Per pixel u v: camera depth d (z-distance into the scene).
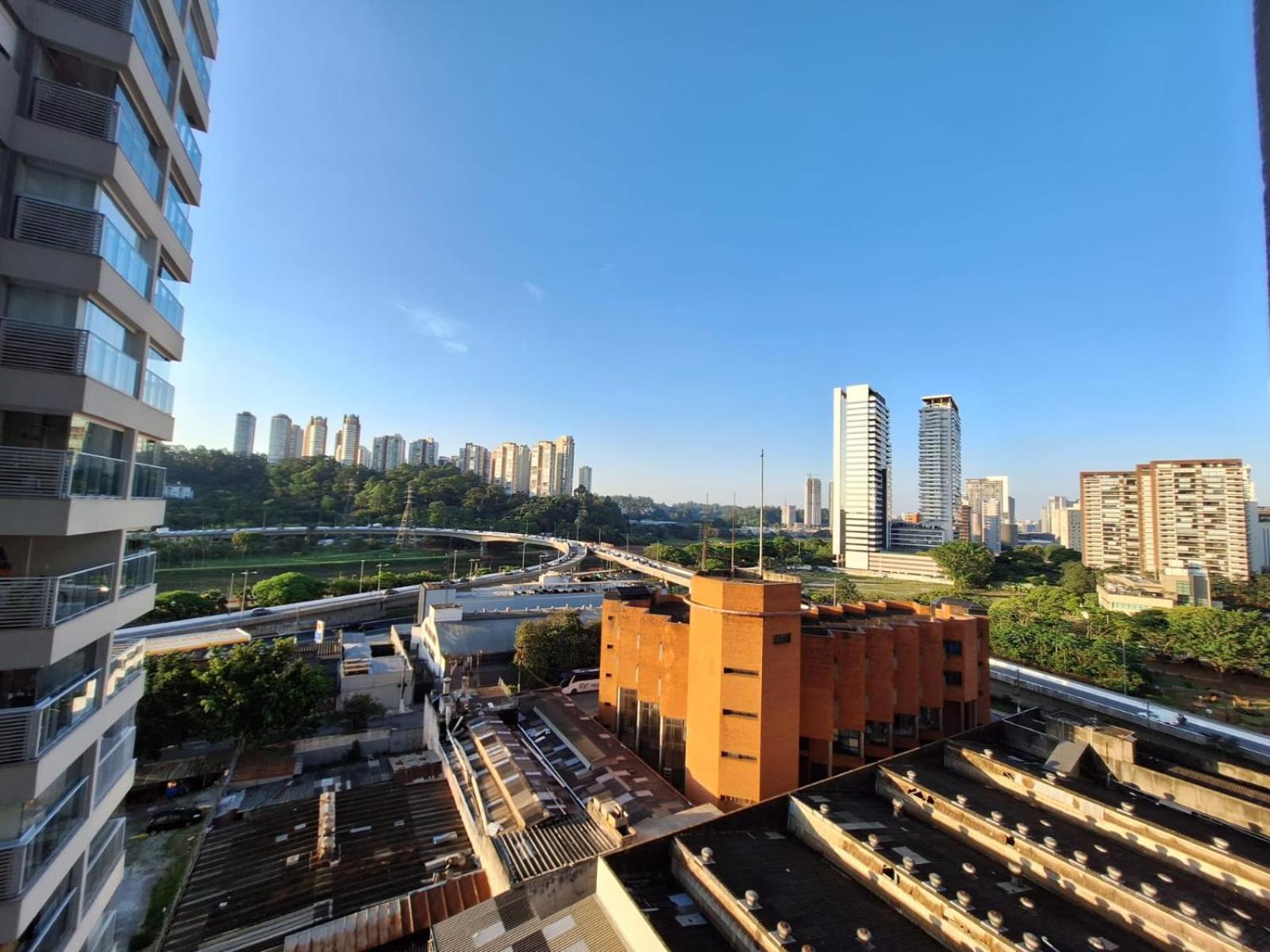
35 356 17.86
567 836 32.28
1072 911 22.56
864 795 33.22
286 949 26.41
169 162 23.97
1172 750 36.00
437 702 54.31
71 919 20.05
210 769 46.94
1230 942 18.89
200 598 92.38
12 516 17.05
